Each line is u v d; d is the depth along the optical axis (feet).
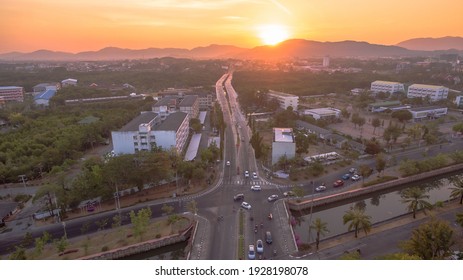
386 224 357.41
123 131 534.37
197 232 345.51
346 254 301.02
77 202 395.75
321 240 328.49
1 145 603.26
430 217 348.59
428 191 489.26
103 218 383.24
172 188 456.45
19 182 492.13
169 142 544.21
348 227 359.66
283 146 522.06
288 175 493.36
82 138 631.97
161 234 343.87
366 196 459.73
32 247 327.26
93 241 334.44
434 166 509.76
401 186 489.26
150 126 578.66
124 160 424.46
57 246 301.63
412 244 276.21
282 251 308.60
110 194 413.80
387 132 643.45
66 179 436.76
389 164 542.57
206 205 407.23
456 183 429.38
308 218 403.95
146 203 417.28
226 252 309.22
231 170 522.47
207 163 512.22
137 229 318.04
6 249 325.01
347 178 486.79
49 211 392.47
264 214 382.63
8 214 388.78
